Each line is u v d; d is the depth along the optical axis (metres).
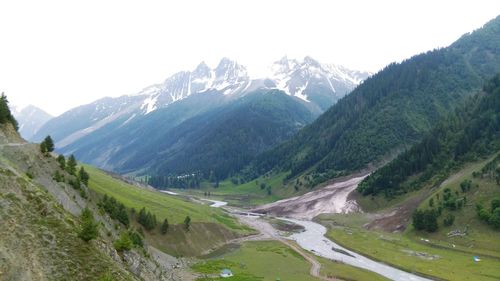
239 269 116.44
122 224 107.19
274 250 149.38
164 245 130.12
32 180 68.31
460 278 114.00
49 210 52.34
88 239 53.16
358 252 152.88
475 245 145.50
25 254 44.81
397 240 166.88
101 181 173.12
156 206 160.12
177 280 94.38
